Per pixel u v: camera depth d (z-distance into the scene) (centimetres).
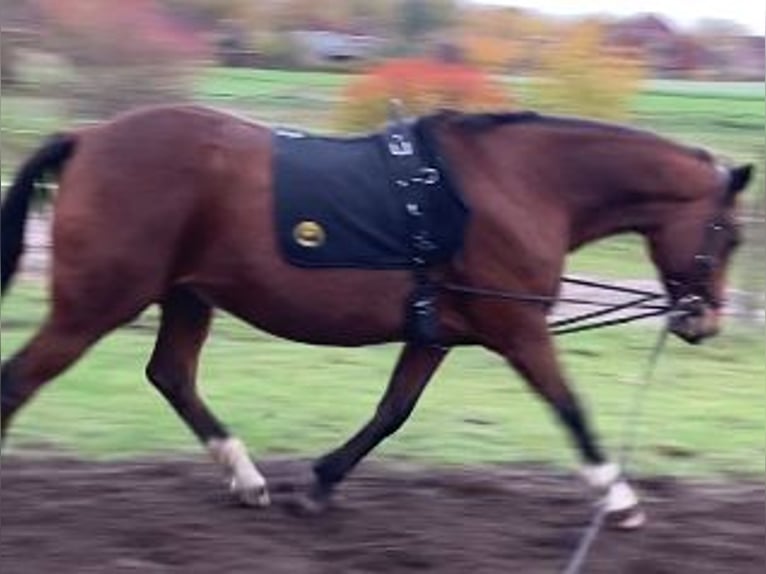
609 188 580
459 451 740
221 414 820
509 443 764
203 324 611
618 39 2252
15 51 1655
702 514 631
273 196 557
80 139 565
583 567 551
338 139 577
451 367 1011
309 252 558
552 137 577
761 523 619
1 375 560
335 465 605
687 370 1036
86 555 540
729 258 597
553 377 570
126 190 552
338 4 2227
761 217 1177
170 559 541
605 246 1692
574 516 616
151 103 1811
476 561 554
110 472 664
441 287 566
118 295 556
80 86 1769
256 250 559
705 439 801
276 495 627
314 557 553
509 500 639
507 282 565
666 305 600
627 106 1972
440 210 559
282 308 568
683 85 2417
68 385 884
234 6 2175
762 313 1180
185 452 712
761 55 2425
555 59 1983
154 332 1085
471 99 1852
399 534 582
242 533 574
